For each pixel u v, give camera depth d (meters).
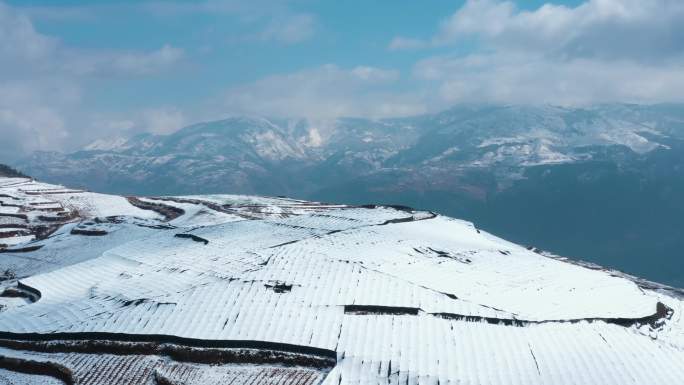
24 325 67.38
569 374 55.41
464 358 57.69
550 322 67.00
